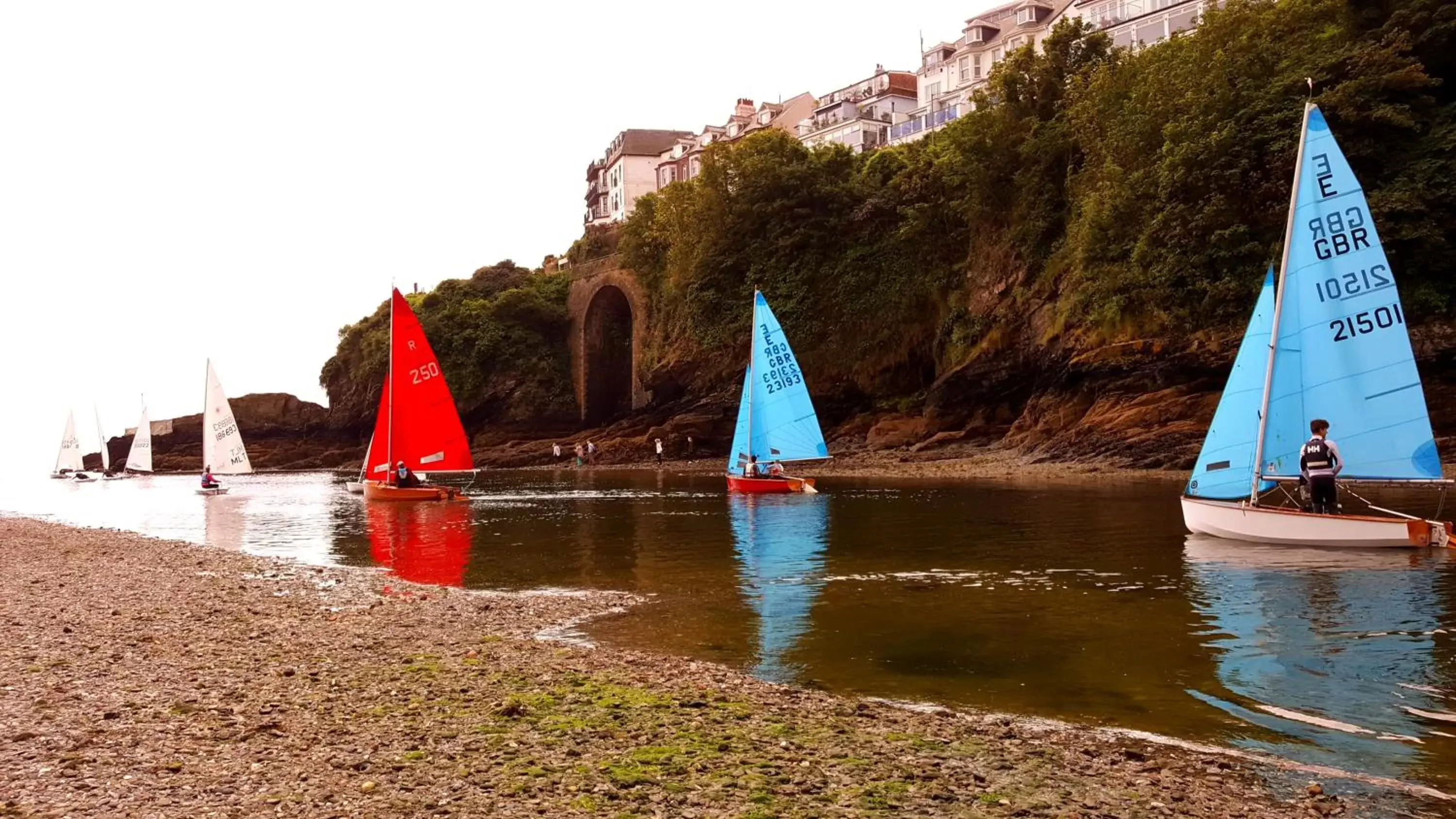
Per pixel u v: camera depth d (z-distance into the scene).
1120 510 27.31
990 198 62.94
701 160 79.94
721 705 8.82
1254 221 43.44
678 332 81.75
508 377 94.00
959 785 6.81
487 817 6.04
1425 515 23.59
